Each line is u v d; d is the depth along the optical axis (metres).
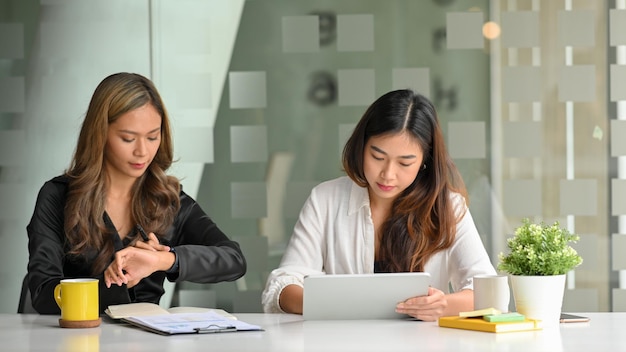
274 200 3.84
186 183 3.84
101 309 2.52
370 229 2.91
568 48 3.78
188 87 3.84
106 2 3.86
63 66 3.87
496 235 3.79
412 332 2.14
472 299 2.55
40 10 3.88
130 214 2.89
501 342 1.98
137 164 2.76
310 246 2.96
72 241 2.78
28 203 3.88
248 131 3.84
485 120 3.79
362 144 2.78
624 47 3.77
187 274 2.63
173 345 1.96
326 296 2.37
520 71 3.79
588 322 2.30
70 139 3.87
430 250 2.85
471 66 3.79
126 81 2.78
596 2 3.78
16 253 3.87
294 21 3.82
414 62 3.80
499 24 3.79
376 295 2.37
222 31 3.84
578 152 3.78
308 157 3.83
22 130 3.88
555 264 2.23
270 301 2.75
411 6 3.80
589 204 3.78
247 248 3.84
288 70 3.83
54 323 2.37
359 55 3.82
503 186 3.79
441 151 2.80
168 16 3.85
